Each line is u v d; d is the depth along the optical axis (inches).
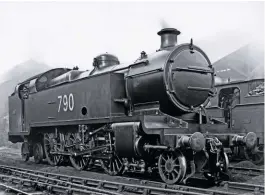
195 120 332.8
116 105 346.3
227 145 308.5
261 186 265.3
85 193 269.9
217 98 508.1
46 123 467.5
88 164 406.6
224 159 296.4
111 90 344.2
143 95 323.9
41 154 511.8
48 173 374.3
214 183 303.9
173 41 336.8
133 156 303.1
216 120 335.3
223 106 514.6
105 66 418.9
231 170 375.6
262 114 432.1
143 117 289.1
